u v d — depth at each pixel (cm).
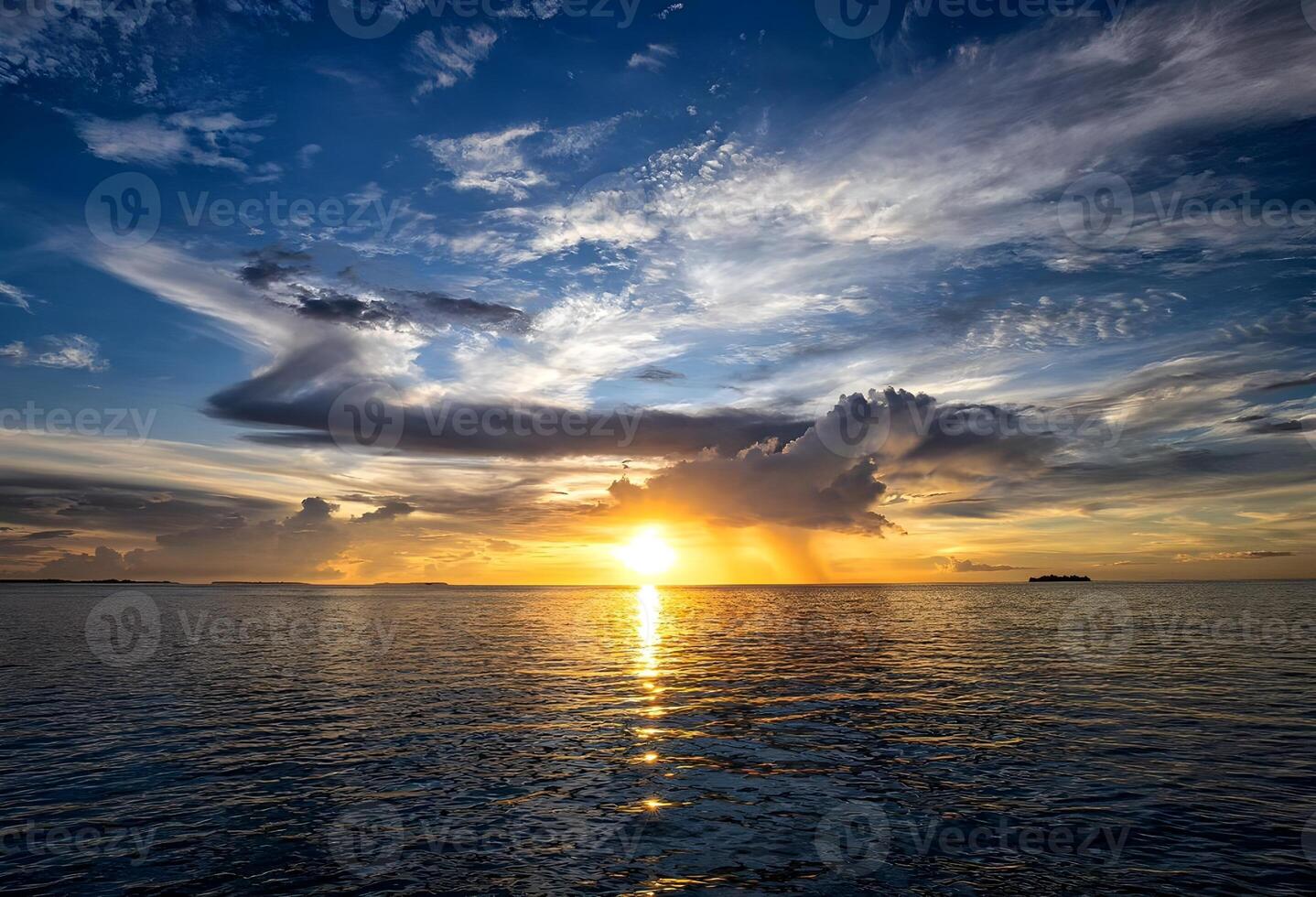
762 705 2542
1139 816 1385
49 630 6172
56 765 1770
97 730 2153
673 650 4497
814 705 2536
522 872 1164
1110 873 1142
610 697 2744
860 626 6469
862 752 1872
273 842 1290
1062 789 1553
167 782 1638
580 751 1900
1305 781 1592
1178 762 1748
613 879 1141
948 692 2767
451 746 1959
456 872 1165
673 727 2194
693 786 1602
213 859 1214
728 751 1903
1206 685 2873
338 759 1830
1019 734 2050
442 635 5788
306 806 1475
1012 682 3002
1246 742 1933
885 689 2852
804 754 1861
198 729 2177
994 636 5272
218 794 1554
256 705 2583
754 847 1264
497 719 2312
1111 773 1666
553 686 3028
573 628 6638
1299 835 1289
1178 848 1238
